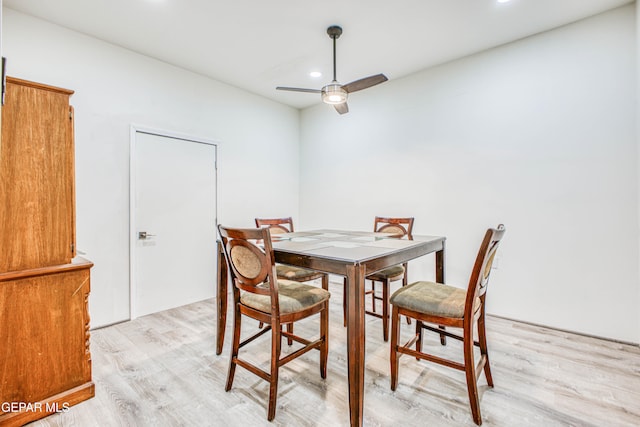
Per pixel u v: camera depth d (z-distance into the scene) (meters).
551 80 2.70
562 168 2.67
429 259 3.47
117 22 2.54
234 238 1.68
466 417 1.60
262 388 1.86
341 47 2.98
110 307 2.84
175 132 3.32
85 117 2.69
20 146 1.62
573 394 1.78
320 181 4.59
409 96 3.59
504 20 2.55
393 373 1.82
